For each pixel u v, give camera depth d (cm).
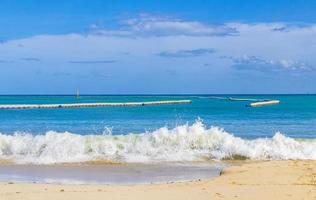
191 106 11581
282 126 4606
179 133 2266
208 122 5338
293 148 2192
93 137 2306
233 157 2098
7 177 1633
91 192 1221
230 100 18025
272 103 13362
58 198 1136
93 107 10875
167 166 1872
